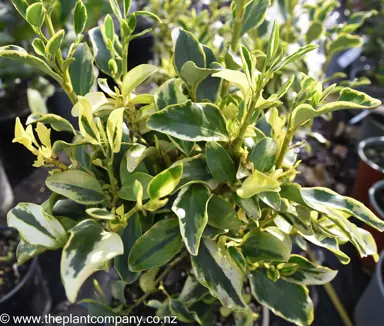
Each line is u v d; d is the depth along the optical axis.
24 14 0.25
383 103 0.88
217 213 0.24
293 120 0.22
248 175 0.23
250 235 0.27
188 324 0.36
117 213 0.22
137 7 0.82
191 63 0.24
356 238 0.23
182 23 0.49
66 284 0.18
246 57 0.22
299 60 0.49
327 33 0.54
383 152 0.74
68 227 0.26
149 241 0.23
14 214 0.23
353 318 0.58
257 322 0.38
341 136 0.90
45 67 0.24
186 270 0.36
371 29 0.99
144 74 0.24
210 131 0.23
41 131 0.23
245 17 0.32
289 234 0.30
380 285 0.48
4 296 0.43
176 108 0.23
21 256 0.24
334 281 0.62
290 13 0.50
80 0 0.25
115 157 0.26
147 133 0.29
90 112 0.22
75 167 0.26
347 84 0.49
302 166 0.80
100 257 0.19
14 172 0.72
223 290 0.23
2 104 0.70
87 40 0.63
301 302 0.28
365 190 0.69
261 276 0.29
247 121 0.23
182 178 0.23
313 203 0.23
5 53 0.22
